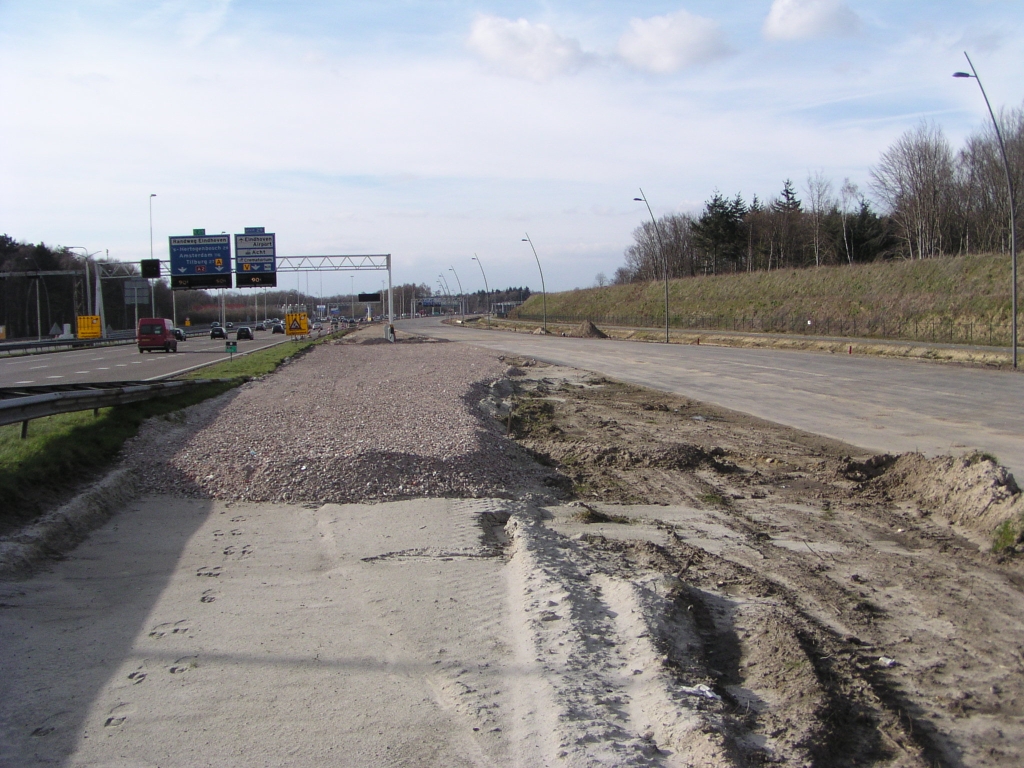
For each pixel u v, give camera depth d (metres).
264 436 12.16
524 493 9.75
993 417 17.67
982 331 43.69
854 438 15.18
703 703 4.13
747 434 15.85
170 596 5.84
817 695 4.35
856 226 80.44
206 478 9.47
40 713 4.01
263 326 112.38
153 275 52.66
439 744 3.73
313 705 4.13
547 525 8.45
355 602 5.74
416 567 6.58
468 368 31.48
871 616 5.80
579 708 4.05
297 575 6.37
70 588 5.98
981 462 9.33
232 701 4.17
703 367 33.66
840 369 30.94
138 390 14.16
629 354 43.81
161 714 4.02
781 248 93.00
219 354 44.22
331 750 3.68
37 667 4.55
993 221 65.19
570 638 4.94
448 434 12.42
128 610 5.54
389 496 9.03
